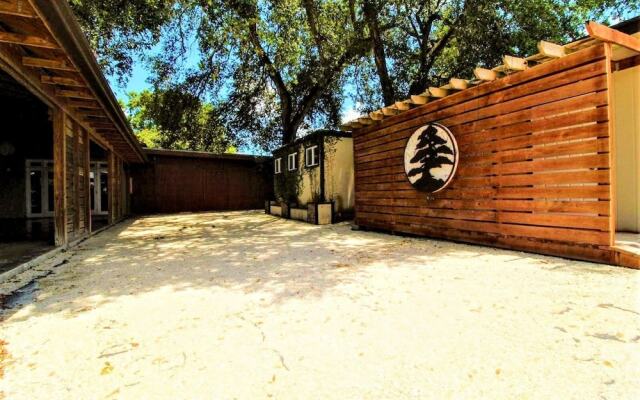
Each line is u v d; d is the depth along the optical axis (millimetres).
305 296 3033
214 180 16594
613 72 5328
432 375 1722
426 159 6102
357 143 8211
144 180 14906
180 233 8008
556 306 2576
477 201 5270
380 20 13453
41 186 13039
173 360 1939
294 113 16453
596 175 3830
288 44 12383
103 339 2227
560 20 11695
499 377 1686
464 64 12664
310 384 1674
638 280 3168
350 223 9914
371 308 2682
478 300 2779
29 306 2885
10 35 3438
